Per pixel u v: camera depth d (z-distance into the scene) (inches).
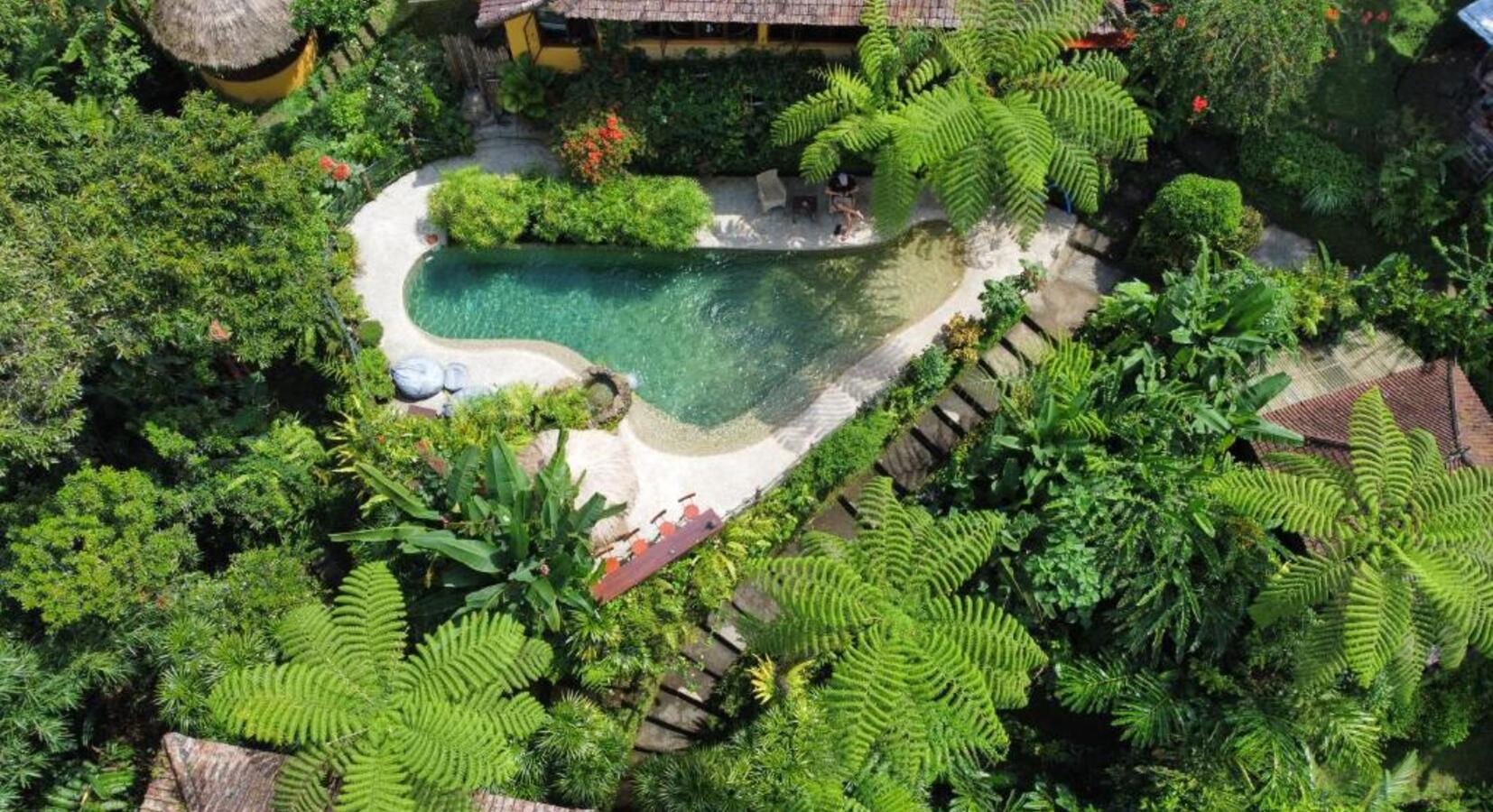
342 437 687.1
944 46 650.2
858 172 772.6
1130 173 755.4
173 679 585.6
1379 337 709.3
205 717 581.0
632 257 762.2
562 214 741.3
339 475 681.6
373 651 544.7
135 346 573.0
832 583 559.2
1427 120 740.7
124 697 634.8
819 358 729.0
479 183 741.9
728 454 703.7
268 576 630.5
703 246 756.6
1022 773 667.4
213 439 649.0
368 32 830.5
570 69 773.3
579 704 614.2
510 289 764.0
